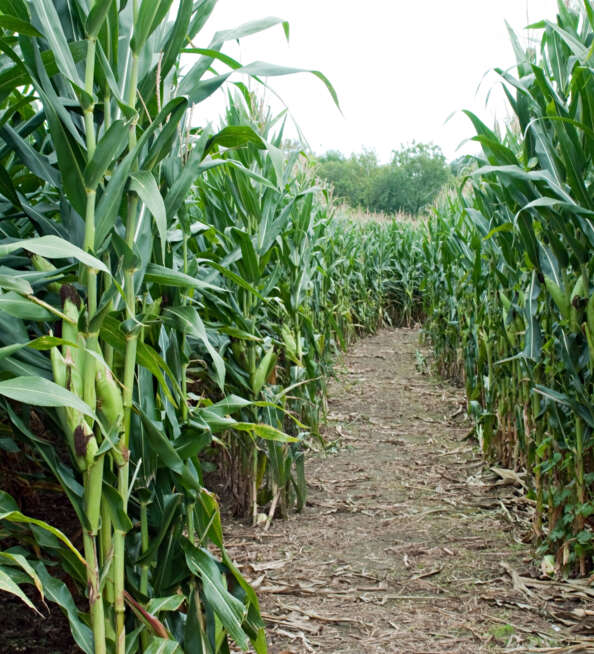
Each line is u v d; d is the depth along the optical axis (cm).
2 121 175
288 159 449
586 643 261
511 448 490
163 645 176
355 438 617
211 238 339
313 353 501
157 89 169
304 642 270
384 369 966
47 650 245
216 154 235
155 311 184
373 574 335
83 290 184
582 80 276
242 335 283
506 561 346
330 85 188
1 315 165
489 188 452
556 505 320
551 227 315
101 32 167
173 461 185
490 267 500
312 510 436
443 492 466
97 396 160
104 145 152
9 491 322
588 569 320
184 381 219
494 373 514
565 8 307
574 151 282
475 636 272
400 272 1372
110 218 160
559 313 331
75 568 171
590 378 309
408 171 4444
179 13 173
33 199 265
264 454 406
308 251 443
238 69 187
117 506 167
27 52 153
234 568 204
